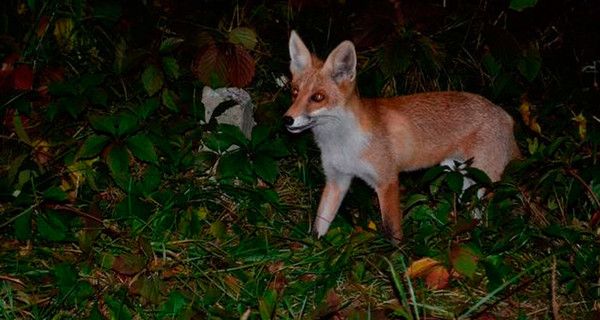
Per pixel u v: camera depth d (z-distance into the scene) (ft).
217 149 8.56
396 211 8.55
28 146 8.70
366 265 7.97
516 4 7.97
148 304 7.45
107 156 8.21
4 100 8.68
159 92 9.32
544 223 8.47
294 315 7.42
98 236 8.00
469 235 8.37
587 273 7.74
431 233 8.17
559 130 9.41
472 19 10.30
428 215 8.54
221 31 9.78
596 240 8.01
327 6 10.56
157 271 7.64
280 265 7.93
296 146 9.11
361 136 8.43
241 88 9.37
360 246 8.09
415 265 7.80
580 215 8.68
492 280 7.66
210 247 7.98
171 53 9.80
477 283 7.83
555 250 8.14
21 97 8.77
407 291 7.68
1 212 8.21
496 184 8.36
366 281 7.83
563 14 10.62
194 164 8.76
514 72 10.38
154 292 7.42
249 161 8.57
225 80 9.09
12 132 9.00
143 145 8.24
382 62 9.27
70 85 8.63
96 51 9.83
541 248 8.14
